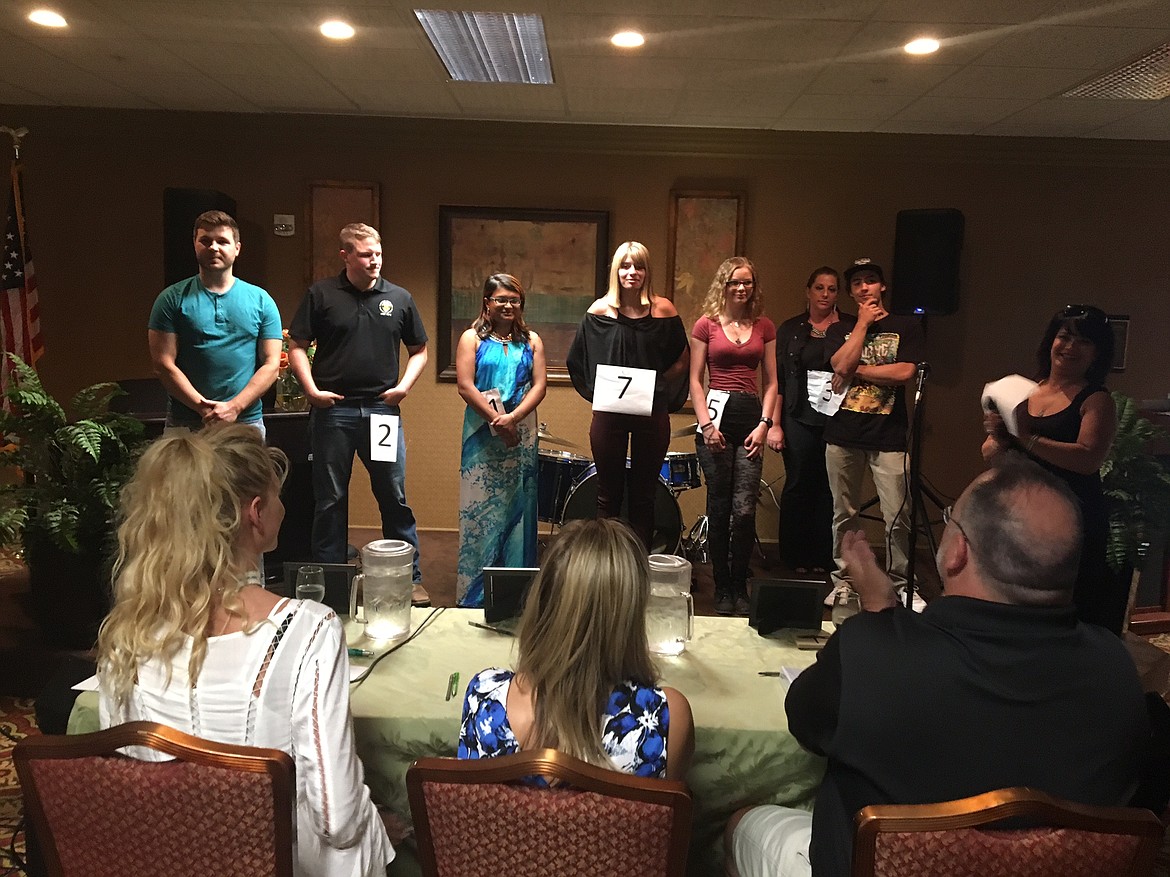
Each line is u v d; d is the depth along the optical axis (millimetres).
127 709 1188
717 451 3514
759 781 1479
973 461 5062
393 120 4852
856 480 3629
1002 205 4910
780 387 4465
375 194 4930
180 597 1182
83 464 2928
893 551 3523
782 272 4984
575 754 1159
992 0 2904
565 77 3949
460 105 4543
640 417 3330
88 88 4422
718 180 4934
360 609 1999
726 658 1738
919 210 4703
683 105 4395
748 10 3051
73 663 1594
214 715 1159
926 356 5004
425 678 1604
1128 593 2900
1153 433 2830
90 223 4984
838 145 4867
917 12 3033
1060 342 2529
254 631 1190
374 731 1445
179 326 3070
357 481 5215
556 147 4906
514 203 4961
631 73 3863
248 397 3074
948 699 1090
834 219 4938
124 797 1087
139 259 5020
